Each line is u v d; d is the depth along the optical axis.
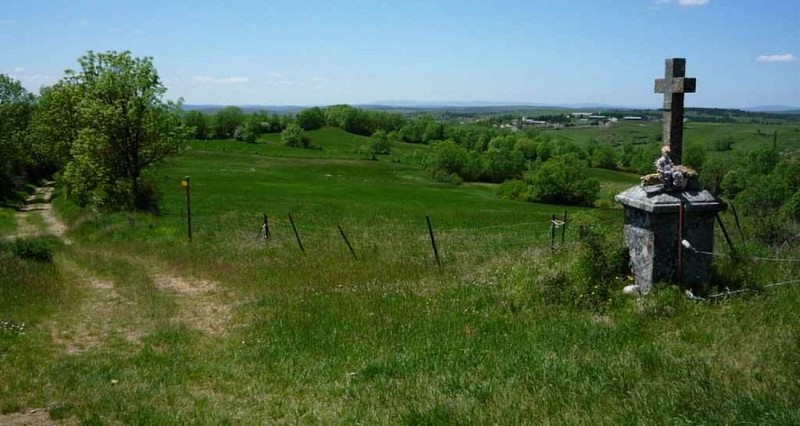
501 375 8.00
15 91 72.81
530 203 84.38
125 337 13.32
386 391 8.03
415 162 141.75
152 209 44.69
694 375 6.82
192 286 19.00
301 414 7.68
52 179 92.19
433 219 40.09
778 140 153.25
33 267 21.38
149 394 8.93
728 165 84.69
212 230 31.42
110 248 29.45
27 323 14.38
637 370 7.27
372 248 22.66
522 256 17.50
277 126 196.50
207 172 93.38
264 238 27.08
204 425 7.48
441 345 9.95
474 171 120.62
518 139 153.50
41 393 9.20
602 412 6.18
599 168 140.38
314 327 12.16
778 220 15.89
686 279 10.66
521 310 11.20
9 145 68.88
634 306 10.12
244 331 12.74
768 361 7.07
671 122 11.30
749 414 5.62
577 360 7.95
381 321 11.91
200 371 10.19
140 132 45.22
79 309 16.34
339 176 103.50
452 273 16.33
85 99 45.22
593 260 11.59
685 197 10.71
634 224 11.28
